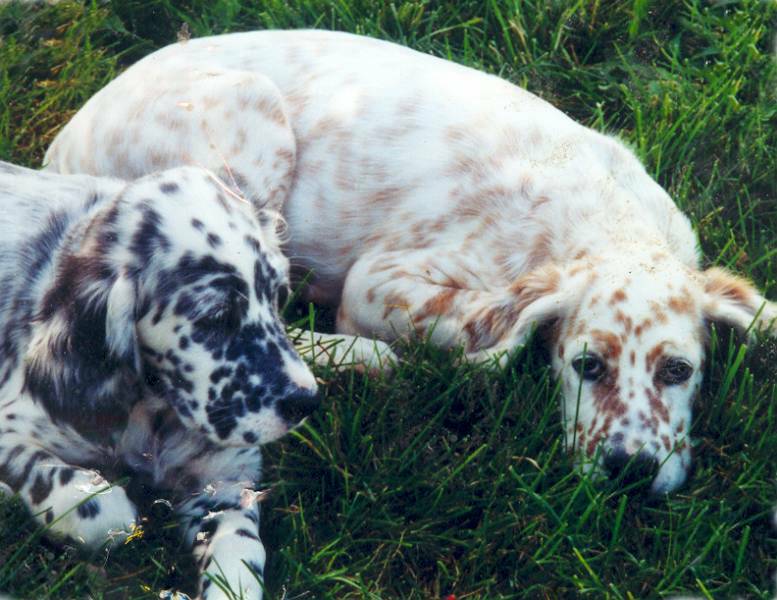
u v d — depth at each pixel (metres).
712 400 5.73
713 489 5.43
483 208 6.09
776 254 6.61
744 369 5.88
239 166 6.25
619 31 7.74
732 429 5.67
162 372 4.94
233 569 4.82
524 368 5.68
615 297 5.43
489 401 5.64
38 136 6.96
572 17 7.69
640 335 5.37
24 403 4.96
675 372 5.42
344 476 5.29
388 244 6.22
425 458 5.43
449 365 5.76
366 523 5.19
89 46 7.36
